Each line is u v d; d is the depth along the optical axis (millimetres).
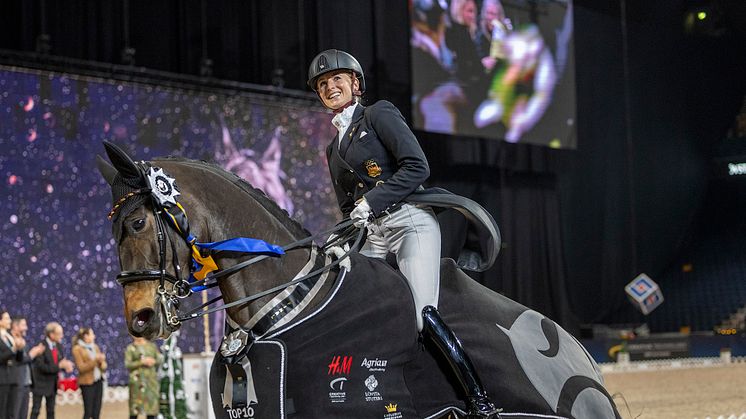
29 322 10852
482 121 14953
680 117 22172
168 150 12125
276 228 2980
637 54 21156
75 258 11320
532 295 18250
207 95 12617
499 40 15266
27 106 10945
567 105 16219
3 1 11477
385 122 3088
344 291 2875
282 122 13414
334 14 15164
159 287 2654
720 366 16969
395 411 2840
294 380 2713
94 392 8422
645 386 12500
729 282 22812
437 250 3119
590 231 19875
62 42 11922
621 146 20625
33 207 10953
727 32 22859
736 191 24078
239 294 2828
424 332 3027
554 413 3121
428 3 14422
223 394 2770
